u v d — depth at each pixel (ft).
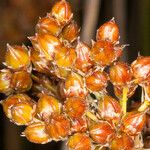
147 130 0.38
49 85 0.38
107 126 0.33
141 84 0.35
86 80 0.34
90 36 0.50
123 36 0.60
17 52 0.37
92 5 0.51
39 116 0.34
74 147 0.33
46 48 0.35
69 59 0.35
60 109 0.34
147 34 0.60
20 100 0.36
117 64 0.35
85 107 0.34
